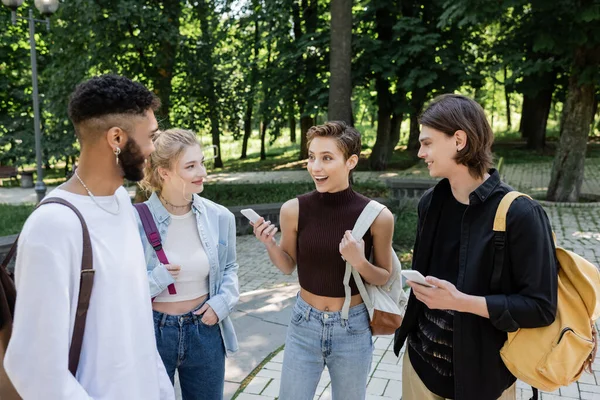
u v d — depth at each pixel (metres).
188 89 15.70
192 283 2.09
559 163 10.84
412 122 21.69
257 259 7.33
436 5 14.23
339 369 2.07
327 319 2.03
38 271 1.18
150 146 1.41
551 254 1.57
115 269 1.36
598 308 1.61
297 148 30.81
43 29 17.38
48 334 1.18
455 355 1.67
